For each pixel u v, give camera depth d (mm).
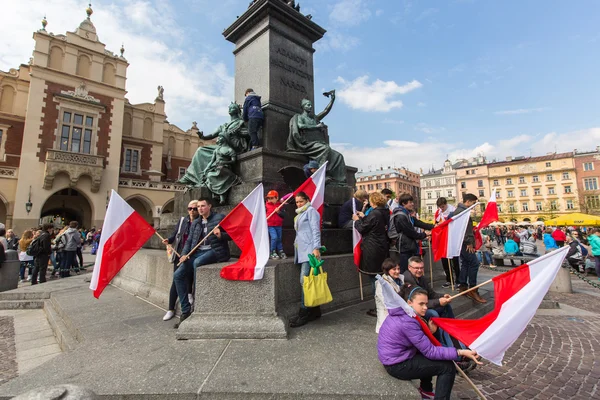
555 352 3627
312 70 6844
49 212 26875
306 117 5926
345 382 2064
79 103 24312
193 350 2580
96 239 16016
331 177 5855
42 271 7758
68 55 24328
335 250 4711
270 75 5996
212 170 5453
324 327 3168
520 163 64625
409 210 4316
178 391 1969
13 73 25812
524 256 10406
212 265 3146
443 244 4605
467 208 4652
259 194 3332
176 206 6035
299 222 3379
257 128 5457
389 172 84812
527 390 2736
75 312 3951
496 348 2240
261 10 6145
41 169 22562
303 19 6527
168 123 34094
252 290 2986
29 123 22391
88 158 23766
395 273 3127
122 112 26484
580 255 10148
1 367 3074
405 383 2064
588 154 58156
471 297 4672
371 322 3348
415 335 2111
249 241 3223
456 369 2193
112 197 3486
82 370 2252
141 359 2420
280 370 2223
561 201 59594
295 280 3588
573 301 6559
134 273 5203
